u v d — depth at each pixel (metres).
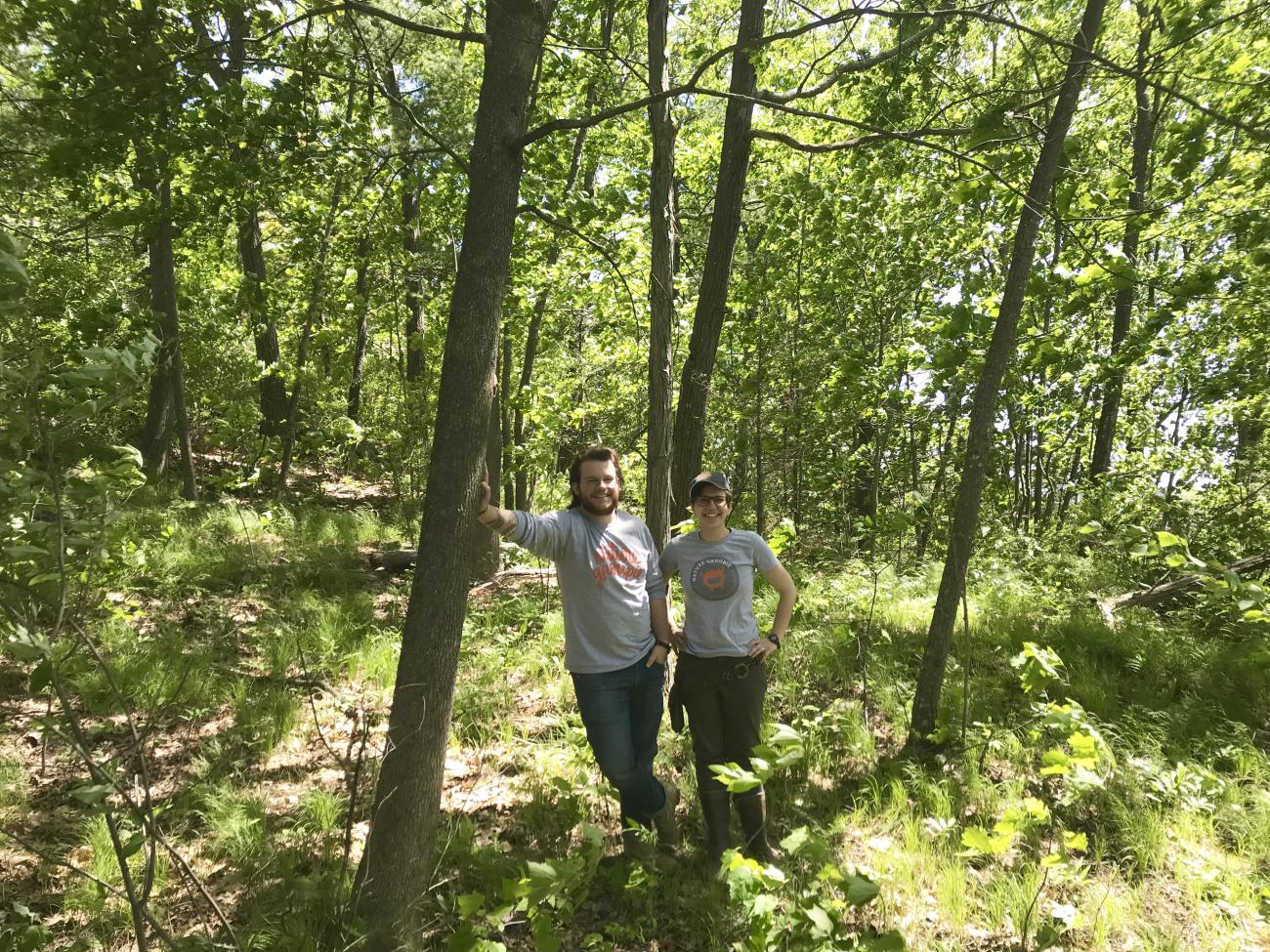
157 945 2.64
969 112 5.55
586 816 3.55
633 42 9.40
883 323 10.12
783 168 9.99
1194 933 2.85
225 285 13.56
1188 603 7.11
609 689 3.04
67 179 3.24
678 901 2.97
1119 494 9.83
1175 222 6.26
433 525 2.60
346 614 6.58
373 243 10.32
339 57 3.79
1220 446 10.96
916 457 14.48
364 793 3.59
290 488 13.03
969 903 3.00
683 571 3.33
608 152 11.34
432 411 11.54
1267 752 4.35
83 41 2.66
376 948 2.38
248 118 3.69
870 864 3.24
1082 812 3.64
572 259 9.67
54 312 4.66
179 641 5.41
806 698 5.01
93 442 2.08
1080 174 3.93
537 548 2.96
